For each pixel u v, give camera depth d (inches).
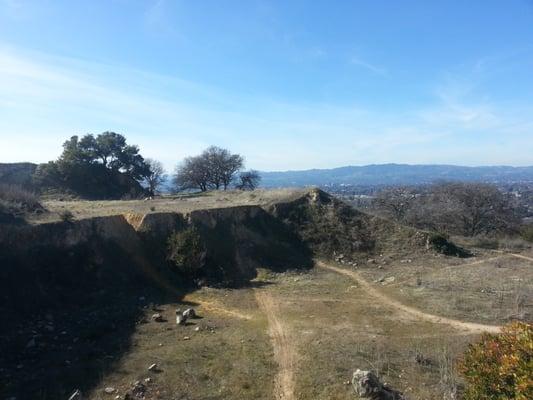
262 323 909.8
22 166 2374.5
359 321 914.1
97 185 2352.4
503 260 1498.5
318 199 1759.4
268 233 1576.0
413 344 772.6
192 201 1803.6
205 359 710.5
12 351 761.6
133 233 1316.4
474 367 399.9
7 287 948.6
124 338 821.2
